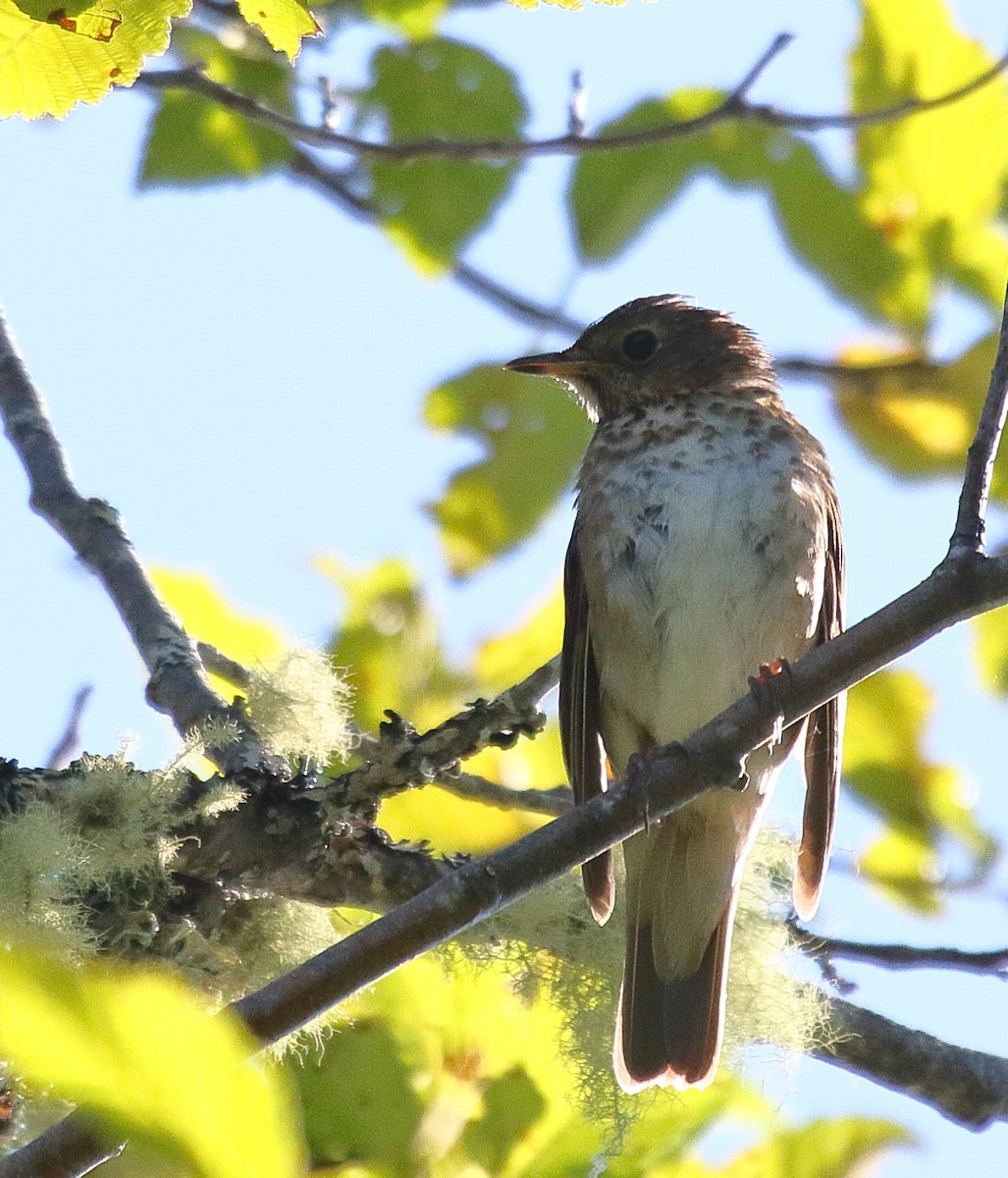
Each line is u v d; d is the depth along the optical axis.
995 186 11.06
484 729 8.38
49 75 6.68
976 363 10.99
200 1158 3.88
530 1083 8.57
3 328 11.66
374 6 11.58
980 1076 9.66
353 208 11.77
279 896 8.38
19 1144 7.55
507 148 11.02
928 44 11.16
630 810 7.38
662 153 11.31
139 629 9.93
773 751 10.11
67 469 10.94
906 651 7.61
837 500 11.56
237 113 11.23
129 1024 3.82
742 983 9.58
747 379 11.84
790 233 11.22
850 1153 8.70
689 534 10.87
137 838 7.77
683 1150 8.77
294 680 9.05
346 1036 8.48
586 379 12.16
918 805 10.84
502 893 6.97
